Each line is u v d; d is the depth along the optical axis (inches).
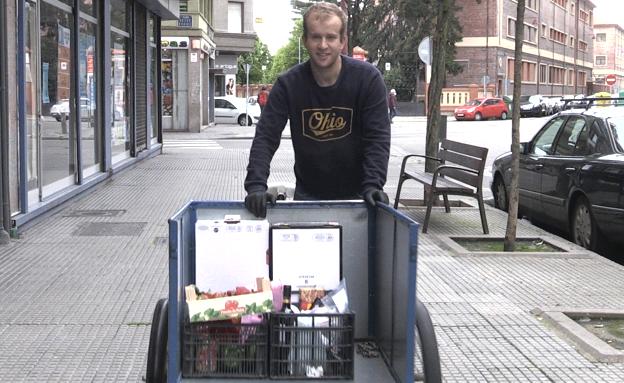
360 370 136.3
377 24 2058.3
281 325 129.3
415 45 2158.0
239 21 1797.5
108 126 521.3
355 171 159.5
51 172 398.3
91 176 485.4
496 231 357.7
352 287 147.4
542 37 3120.1
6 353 193.9
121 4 585.6
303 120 154.8
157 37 765.9
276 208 145.3
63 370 183.0
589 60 4205.2
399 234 128.5
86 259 292.0
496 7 2544.3
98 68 505.0
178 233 123.0
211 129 1294.3
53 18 394.9
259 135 153.4
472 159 354.9
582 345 202.5
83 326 215.0
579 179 327.0
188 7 1129.4
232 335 129.3
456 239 339.3
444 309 235.8
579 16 3880.4
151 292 248.7
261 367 129.6
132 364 187.0
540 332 215.2
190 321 127.6
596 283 266.1
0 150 311.3
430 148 436.1
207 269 136.5
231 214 144.0
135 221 373.1
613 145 319.6
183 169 610.9
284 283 138.3
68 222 368.2
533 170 379.9
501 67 2603.3
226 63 1846.7
